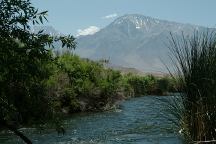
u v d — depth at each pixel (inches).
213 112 393.7
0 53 205.3
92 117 1226.6
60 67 264.5
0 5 201.2
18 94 222.4
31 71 214.1
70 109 1344.7
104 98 1488.7
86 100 1429.6
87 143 743.7
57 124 248.1
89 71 1445.6
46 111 246.8
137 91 2475.4
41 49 211.3
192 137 401.1
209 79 394.9
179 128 428.1
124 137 794.2
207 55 408.2
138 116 1205.7
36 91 231.0
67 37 220.2
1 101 213.8
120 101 1763.0
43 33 213.0
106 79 1535.4
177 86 422.9
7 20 202.8
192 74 407.8
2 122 221.8
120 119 1146.7
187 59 413.1
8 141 762.2
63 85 1299.2
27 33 208.4
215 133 391.9
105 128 949.8
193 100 404.5
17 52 207.8
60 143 748.0
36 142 755.4
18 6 202.4
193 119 401.7
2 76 209.8
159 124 940.6
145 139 737.0
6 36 204.4
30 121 241.9
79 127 975.0
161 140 683.4
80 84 1393.9
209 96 395.9
